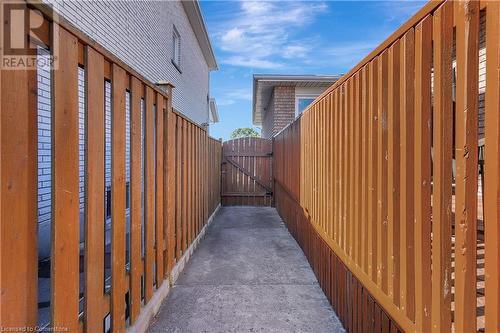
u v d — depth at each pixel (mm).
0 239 1013
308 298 2838
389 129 1549
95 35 4438
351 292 2166
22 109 1107
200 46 11531
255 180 8594
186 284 3150
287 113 9297
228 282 3203
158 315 2529
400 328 1460
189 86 9852
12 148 1062
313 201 3342
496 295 902
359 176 1965
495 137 909
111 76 1804
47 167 3367
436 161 1165
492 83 921
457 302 1054
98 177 1621
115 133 1848
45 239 3291
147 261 2416
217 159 7523
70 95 1378
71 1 3879
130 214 2105
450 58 1093
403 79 1410
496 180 904
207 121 13266
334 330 2316
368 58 1811
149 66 6492
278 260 3902
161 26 7215
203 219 5137
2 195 1020
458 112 1035
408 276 1386
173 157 3188
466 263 1017
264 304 2721
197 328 2338
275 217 6883
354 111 2062
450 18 1090
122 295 1931
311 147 3412
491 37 927
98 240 1623
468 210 1003
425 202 1264
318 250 3158
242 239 4969
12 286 1063
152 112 2541
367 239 1851
